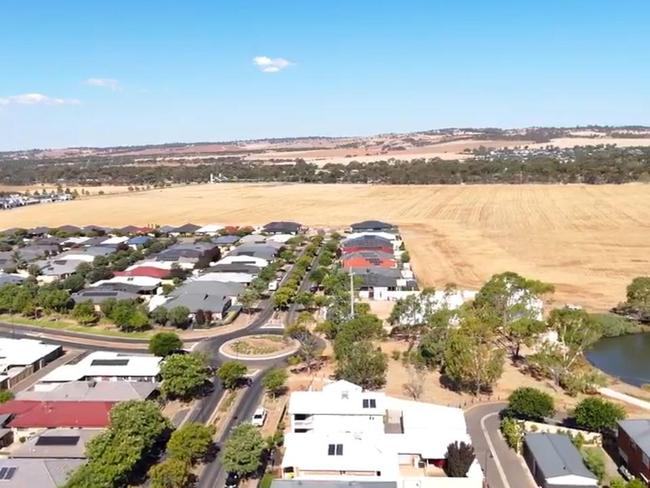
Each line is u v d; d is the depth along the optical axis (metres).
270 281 132.62
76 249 176.38
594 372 82.25
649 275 135.75
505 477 58.84
